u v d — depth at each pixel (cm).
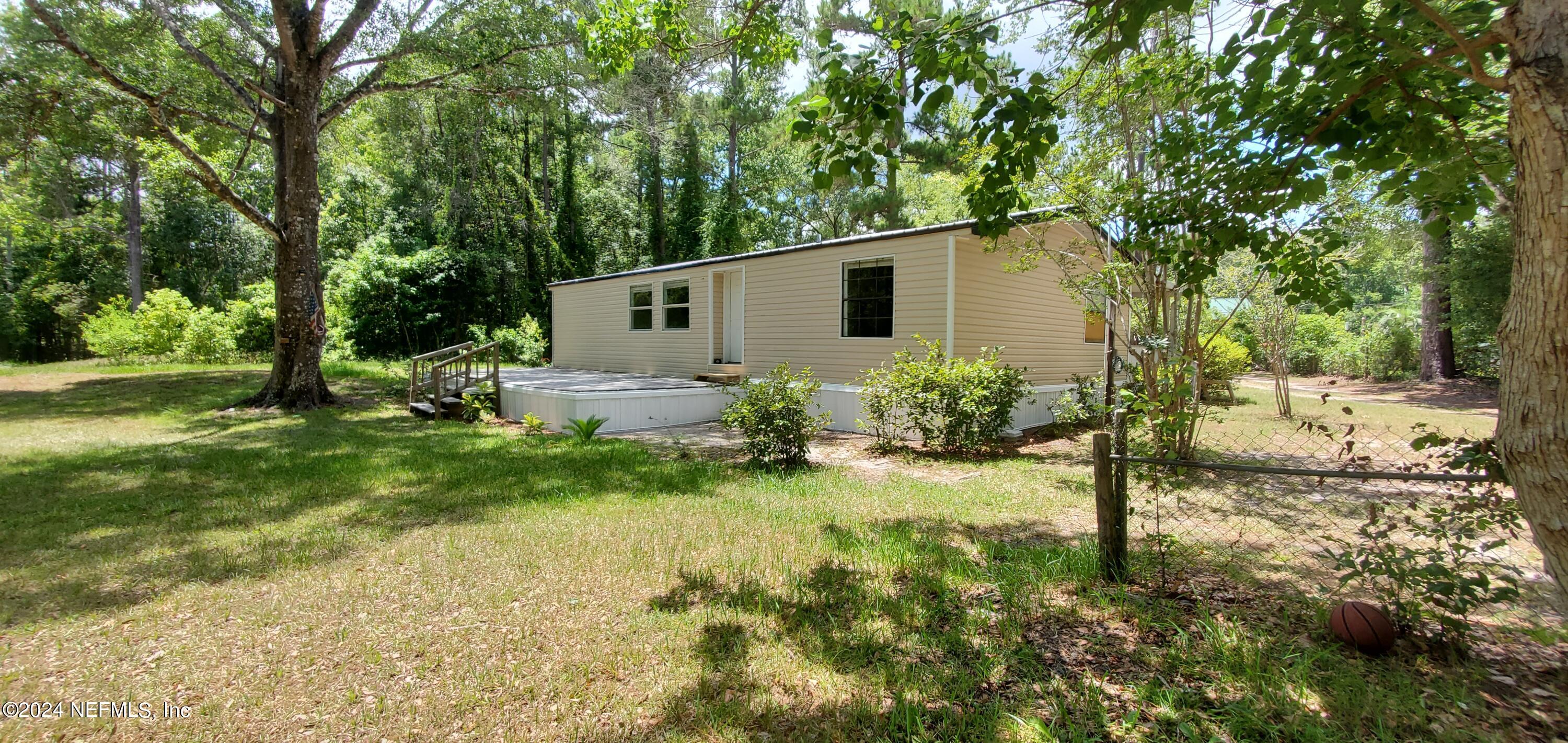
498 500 521
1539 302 167
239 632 289
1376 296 3250
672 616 304
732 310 1295
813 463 701
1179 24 507
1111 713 226
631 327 1495
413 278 2202
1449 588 246
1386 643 256
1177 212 351
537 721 223
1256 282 588
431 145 2297
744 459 716
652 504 507
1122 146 632
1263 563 372
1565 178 159
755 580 347
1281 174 301
